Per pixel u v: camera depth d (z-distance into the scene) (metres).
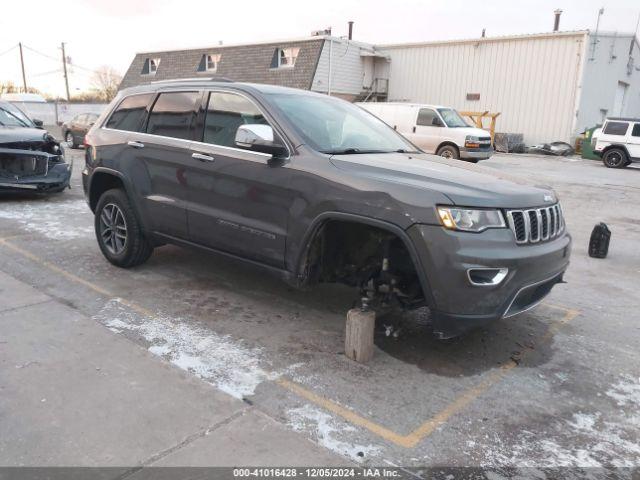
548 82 24.38
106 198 5.33
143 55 33.62
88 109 36.97
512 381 3.50
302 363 3.58
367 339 3.62
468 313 3.27
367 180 3.50
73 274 5.20
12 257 5.68
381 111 18.67
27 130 8.84
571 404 3.25
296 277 3.89
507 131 25.92
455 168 3.94
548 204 3.70
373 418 2.98
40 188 8.62
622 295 5.36
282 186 3.85
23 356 3.48
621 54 27.89
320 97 4.85
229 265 5.64
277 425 2.86
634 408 3.23
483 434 2.89
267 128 3.88
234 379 3.33
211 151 4.35
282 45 27.09
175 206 4.65
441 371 3.58
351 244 3.97
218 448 2.64
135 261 5.28
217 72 29.25
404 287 3.69
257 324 4.20
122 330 3.96
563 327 4.46
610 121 19.67
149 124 5.02
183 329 4.04
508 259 3.24
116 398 3.04
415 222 3.26
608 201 11.43
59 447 2.60
